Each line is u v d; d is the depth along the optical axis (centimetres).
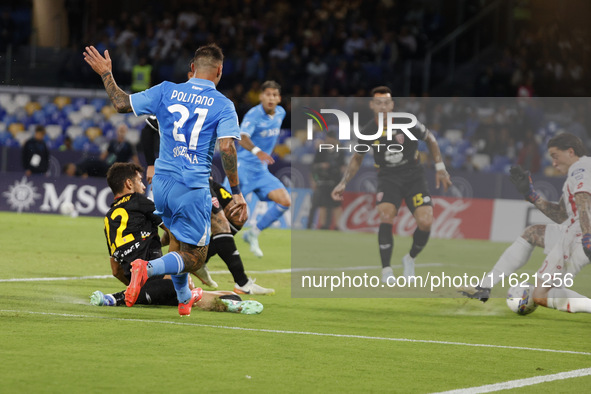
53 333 1570
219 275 2794
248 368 1347
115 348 1455
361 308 2206
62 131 7000
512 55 7031
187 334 1631
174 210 1675
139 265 1625
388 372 1364
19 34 7981
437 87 7175
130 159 5712
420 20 7550
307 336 1691
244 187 3219
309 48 7150
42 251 3325
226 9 7950
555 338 1805
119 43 7469
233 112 1666
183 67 6975
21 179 5675
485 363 1474
